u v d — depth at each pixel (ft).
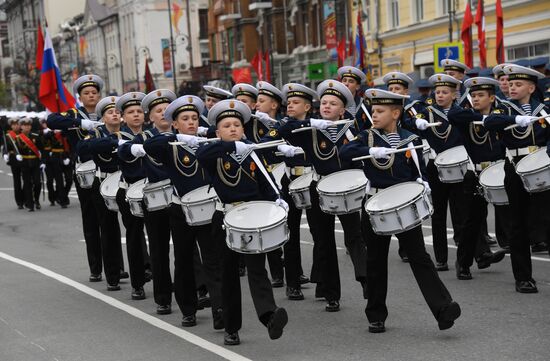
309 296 40.29
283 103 44.75
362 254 37.40
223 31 223.30
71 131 45.29
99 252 45.50
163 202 36.19
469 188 40.68
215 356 31.07
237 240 29.84
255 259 30.91
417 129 42.63
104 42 356.79
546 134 37.37
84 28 382.01
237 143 31.22
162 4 311.68
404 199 31.04
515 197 37.55
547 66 53.98
